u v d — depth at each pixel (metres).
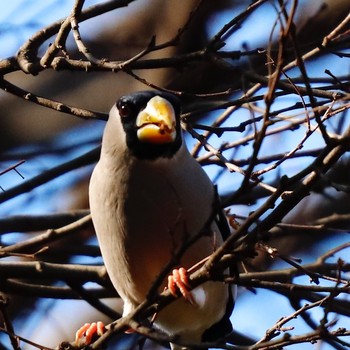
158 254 10.38
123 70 10.04
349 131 8.12
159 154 10.21
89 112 10.74
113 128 10.45
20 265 12.05
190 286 9.08
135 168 10.21
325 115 9.35
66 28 10.46
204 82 14.42
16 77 16.31
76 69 10.48
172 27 15.71
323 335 8.33
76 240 15.49
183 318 11.02
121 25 15.92
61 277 12.11
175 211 10.23
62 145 15.85
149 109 10.25
